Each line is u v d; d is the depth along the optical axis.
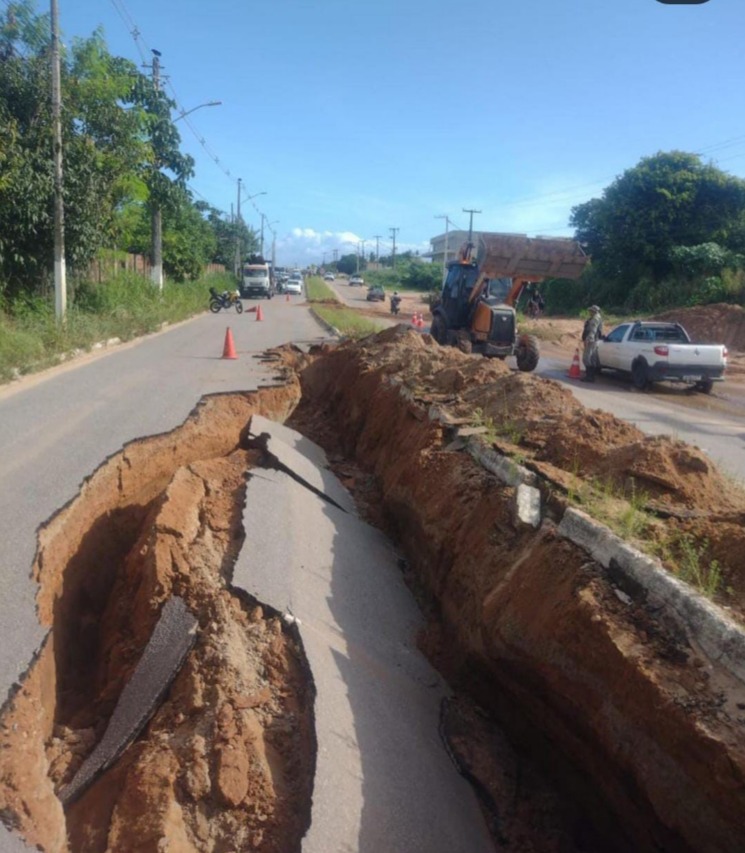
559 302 45.06
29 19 18.20
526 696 4.91
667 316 31.41
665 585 4.10
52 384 13.03
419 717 5.36
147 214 32.81
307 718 4.71
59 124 17.08
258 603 5.86
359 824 4.11
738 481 6.88
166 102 25.69
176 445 9.97
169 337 21.72
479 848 4.41
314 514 8.06
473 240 19.67
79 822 4.39
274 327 26.09
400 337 14.91
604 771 4.14
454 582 6.45
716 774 3.23
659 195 40.41
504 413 8.22
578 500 5.46
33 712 4.57
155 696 5.15
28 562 6.04
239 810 4.13
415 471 8.20
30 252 18.20
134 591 6.58
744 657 3.52
